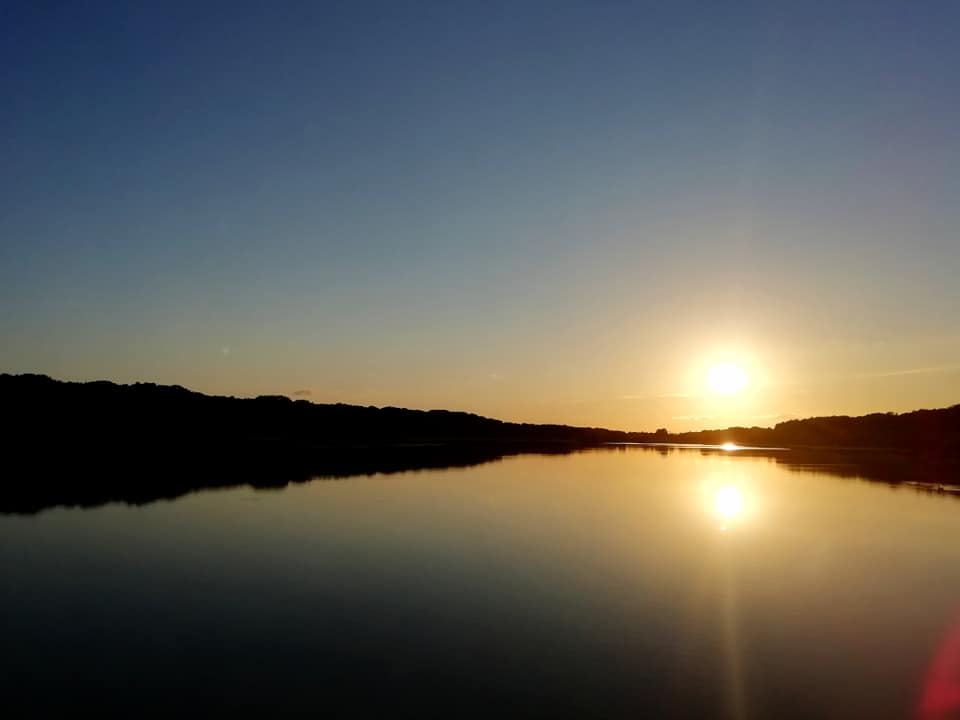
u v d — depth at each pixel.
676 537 25.30
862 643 14.57
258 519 28.53
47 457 50.94
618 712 11.38
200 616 16.14
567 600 17.34
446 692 12.06
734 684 12.46
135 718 11.17
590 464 61.78
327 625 15.53
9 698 11.88
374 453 68.69
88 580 19.23
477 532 26.05
